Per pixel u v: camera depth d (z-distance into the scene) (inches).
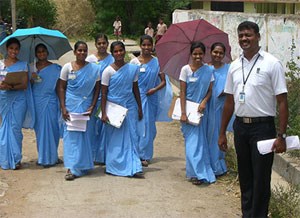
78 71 230.8
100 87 238.2
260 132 166.1
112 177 234.4
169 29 253.8
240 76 167.5
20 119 246.4
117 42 233.5
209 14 491.8
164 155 277.4
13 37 241.4
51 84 248.1
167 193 214.4
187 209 197.2
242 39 163.9
